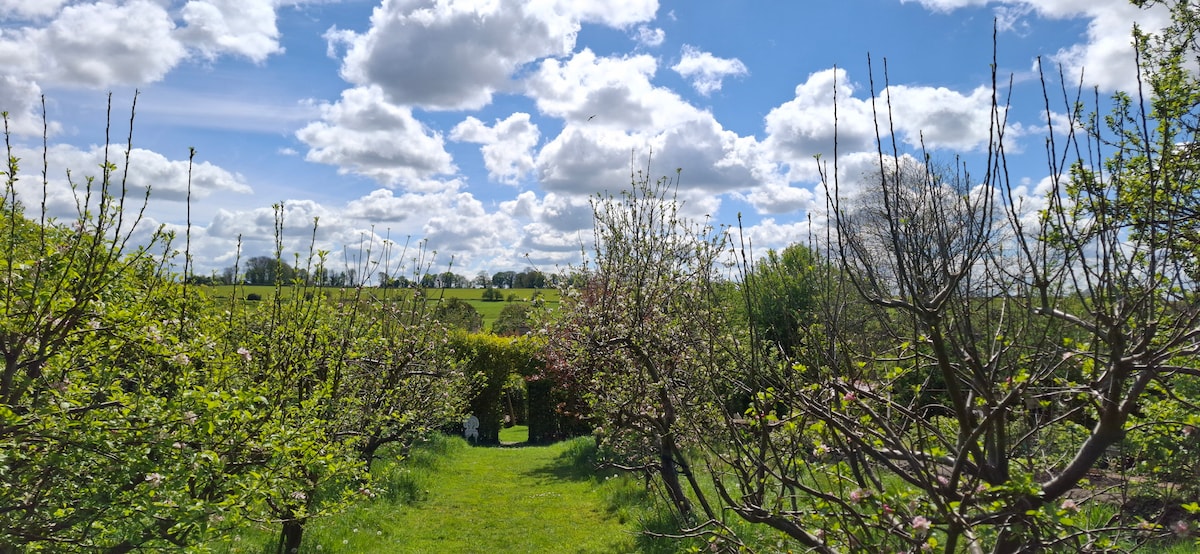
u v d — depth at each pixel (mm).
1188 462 4059
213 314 6641
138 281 5328
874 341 3793
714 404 5227
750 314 3354
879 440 3352
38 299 3980
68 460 4035
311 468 5980
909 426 3662
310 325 7027
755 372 3354
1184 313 2668
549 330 9281
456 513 12844
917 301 2680
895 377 3342
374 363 9242
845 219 2902
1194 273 3213
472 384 16625
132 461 4199
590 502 13703
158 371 5188
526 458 21000
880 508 2938
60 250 4250
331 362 7629
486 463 19859
